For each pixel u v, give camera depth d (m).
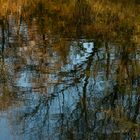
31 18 32.47
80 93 16.48
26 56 20.81
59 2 38.66
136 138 12.83
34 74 18.36
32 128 13.57
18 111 14.66
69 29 27.17
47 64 19.59
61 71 18.66
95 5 34.84
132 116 14.27
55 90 16.72
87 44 22.77
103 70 18.61
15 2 36.22
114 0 37.16
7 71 18.70
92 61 19.88
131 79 17.34
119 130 13.30
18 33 25.94
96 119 14.20
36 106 15.17
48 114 14.75
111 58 20.16
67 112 14.91
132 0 37.25
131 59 19.77
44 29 27.38
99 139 12.96
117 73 18.16
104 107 15.15
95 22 29.27
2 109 14.95
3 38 24.50
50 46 22.58
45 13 34.97
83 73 18.36
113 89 16.56
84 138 13.20
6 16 32.31
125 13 31.83
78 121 14.12
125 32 25.30
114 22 28.64
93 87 16.89
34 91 16.56
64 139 13.07
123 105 15.18
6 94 16.22
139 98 15.62
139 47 21.61
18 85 17.20
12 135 13.09
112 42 22.97
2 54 21.27
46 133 13.36
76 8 35.56
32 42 23.52
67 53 21.17
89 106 15.34
